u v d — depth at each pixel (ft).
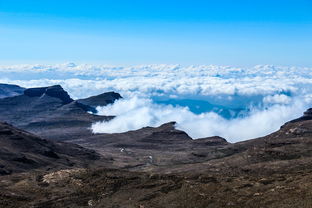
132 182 371.76
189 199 285.23
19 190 373.20
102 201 332.39
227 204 255.70
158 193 323.98
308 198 225.15
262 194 258.98
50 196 355.97
